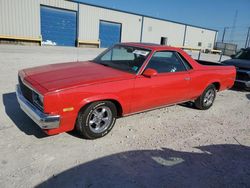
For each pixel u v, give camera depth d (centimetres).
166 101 481
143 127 447
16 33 2209
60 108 327
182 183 290
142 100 426
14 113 454
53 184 268
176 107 590
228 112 591
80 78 363
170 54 482
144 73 417
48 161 311
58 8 2452
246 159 361
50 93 317
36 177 277
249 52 964
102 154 339
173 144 388
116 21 3002
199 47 4403
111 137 395
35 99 343
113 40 3059
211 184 294
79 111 355
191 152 367
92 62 480
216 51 4372
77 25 2648
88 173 293
